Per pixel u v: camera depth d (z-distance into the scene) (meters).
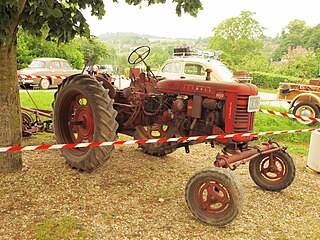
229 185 3.77
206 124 4.86
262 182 5.12
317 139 6.00
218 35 38.66
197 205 4.01
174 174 5.53
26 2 4.50
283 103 15.06
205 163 6.23
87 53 29.34
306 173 6.13
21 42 22.34
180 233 3.74
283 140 8.75
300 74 30.30
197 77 11.10
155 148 6.25
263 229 3.95
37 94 12.27
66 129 5.72
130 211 4.14
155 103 5.64
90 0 5.54
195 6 5.86
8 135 4.90
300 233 3.90
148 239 3.57
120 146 6.97
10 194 4.36
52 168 5.32
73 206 4.16
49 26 4.89
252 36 38.34
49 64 17.45
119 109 6.10
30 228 3.62
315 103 10.55
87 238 3.50
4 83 4.79
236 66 35.59
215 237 3.71
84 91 5.17
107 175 5.23
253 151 4.61
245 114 4.60
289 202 4.75
